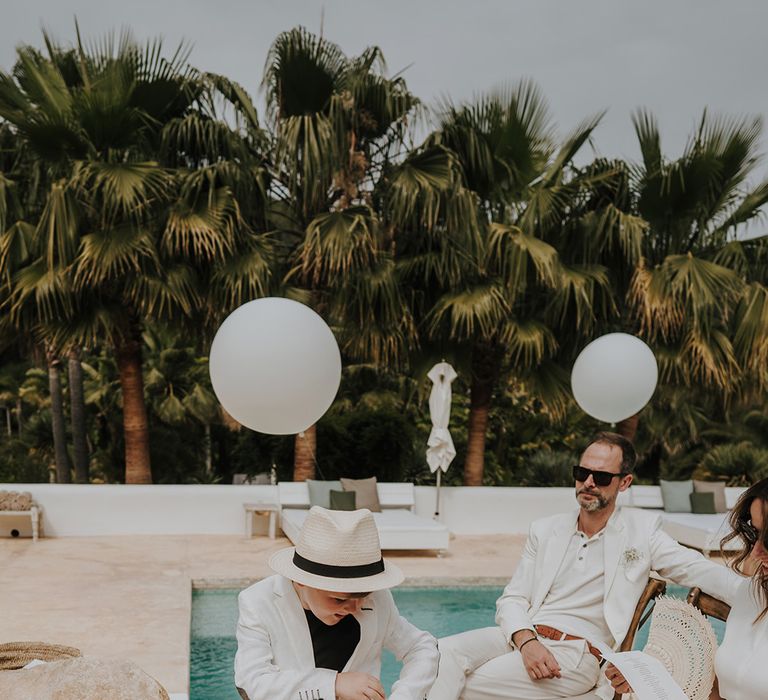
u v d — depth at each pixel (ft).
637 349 25.04
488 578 26.66
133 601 22.04
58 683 6.61
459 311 32.17
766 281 37.47
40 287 29.12
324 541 7.57
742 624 9.13
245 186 32.81
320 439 45.70
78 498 31.40
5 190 31.55
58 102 31.07
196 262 31.73
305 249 31.37
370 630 8.07
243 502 32.48
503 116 34.47
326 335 17.93
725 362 34.45
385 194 34.24
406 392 49.57
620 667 9.29
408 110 34.68
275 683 7.47
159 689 6.79
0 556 27.35
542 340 33.86
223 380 17.58
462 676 11.14
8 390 58.59
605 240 34.73
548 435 57.00
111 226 29.76
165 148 33.27
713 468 51.80
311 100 34.78
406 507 34.19
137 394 33.88
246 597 8.03
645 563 11.16
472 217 32.81
